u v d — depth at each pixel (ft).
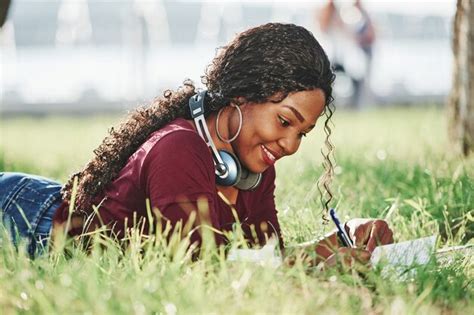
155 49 69.15
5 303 10.66
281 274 11.34
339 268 12.24
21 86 70.03
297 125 12.38
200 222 12.10
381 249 12.78
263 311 10.15
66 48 69.72
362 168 23.25
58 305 10.31
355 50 66.69
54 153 35.24
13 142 43.34
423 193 18.76
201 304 10.07
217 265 11.63
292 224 16.35
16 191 13.78
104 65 69.77
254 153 12.57
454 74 24.47
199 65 69.21
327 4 66.18
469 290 12.41
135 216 12.40
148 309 10.25
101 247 12.85
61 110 69.56
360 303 11.18
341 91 68.28
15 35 68.49
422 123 40.86
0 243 13.12
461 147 24.20
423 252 13.35
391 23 75.36
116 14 69.00
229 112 12.62
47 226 13.44
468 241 16.26
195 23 69.46
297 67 12.22
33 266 11.88
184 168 12.17
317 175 22.30
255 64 12.32
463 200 17.99
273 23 12.59
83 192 13.15
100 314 10.05
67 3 68.44
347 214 17.35
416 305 10.87
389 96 72.84
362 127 43.47
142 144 12.88
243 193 13.33
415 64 74.69
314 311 10.52
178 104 12.99
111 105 69.62
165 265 11.29
